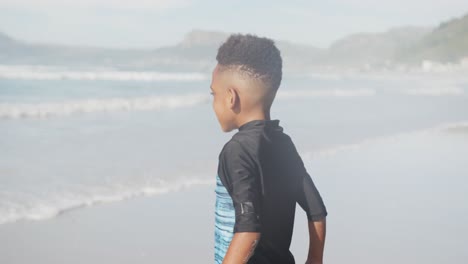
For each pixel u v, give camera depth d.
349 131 10.32
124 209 4.80
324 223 1.60
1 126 9.84
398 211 5.05
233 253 1.32
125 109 13.87
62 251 3.76
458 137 10.14
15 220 4.33
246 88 1.42
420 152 8.34
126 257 3.72
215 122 11.18
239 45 1.43
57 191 5.21
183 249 3.93
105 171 6.14
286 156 1.49
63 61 79.56
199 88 25.00
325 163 7.23
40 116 11.72
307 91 23.25
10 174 5.85
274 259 1.44
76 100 15.41
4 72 30.11
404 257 3.88
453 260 3.87
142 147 7.80
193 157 7.11
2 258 3.55
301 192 1.55
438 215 4.96
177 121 11.27
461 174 6.78
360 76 71.19
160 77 38.38
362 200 5.41
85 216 4.55
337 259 3.79
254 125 1.44
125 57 124.06
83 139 8.48
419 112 14.80
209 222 4.58
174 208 4.91
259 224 1.33
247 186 1.35
